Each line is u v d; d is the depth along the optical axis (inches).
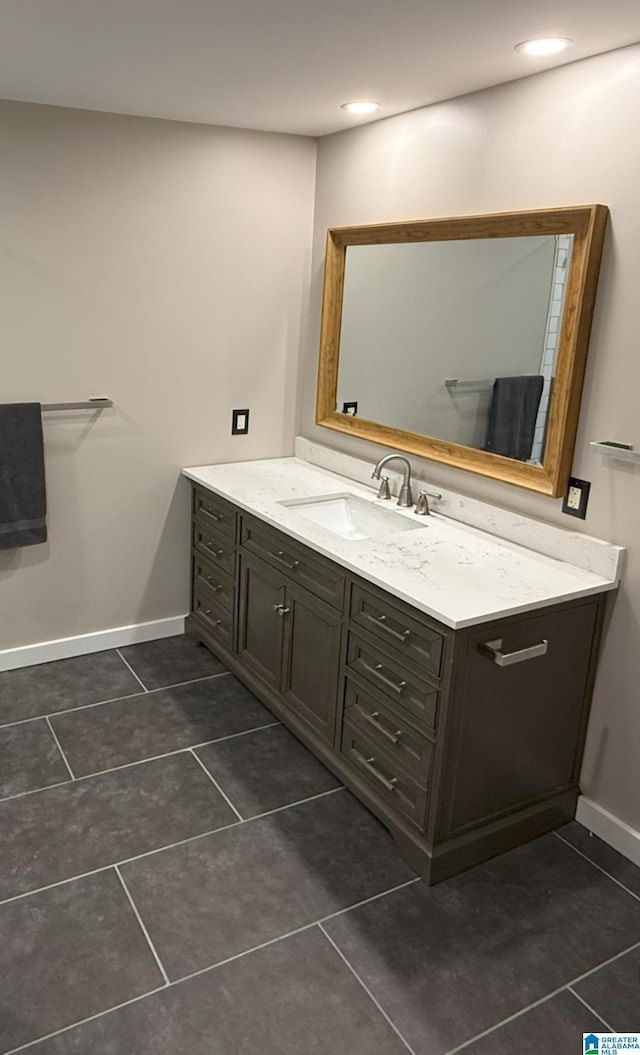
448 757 84.5
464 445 107.7
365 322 123.3
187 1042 68.3
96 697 122.0
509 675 86.0
